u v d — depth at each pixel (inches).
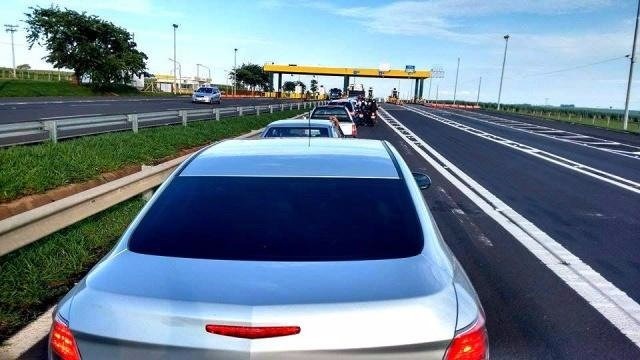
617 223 309.3
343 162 119.7
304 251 88.1
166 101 1840.6
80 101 1509.6
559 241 265.0
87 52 2297.0
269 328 67.7
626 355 145.1
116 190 246.5
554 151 775.7
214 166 117.3
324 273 80.0
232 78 4296.3
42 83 2117.4
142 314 70.9
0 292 164.1
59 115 852.6
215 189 107.3
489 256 236.5
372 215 99.6
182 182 110.8
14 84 1903.3
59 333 74.7
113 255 89.2
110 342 70.6
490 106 3804.1
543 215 327.3
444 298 75.7
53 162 336.5
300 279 77.9
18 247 169.2
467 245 254.2
